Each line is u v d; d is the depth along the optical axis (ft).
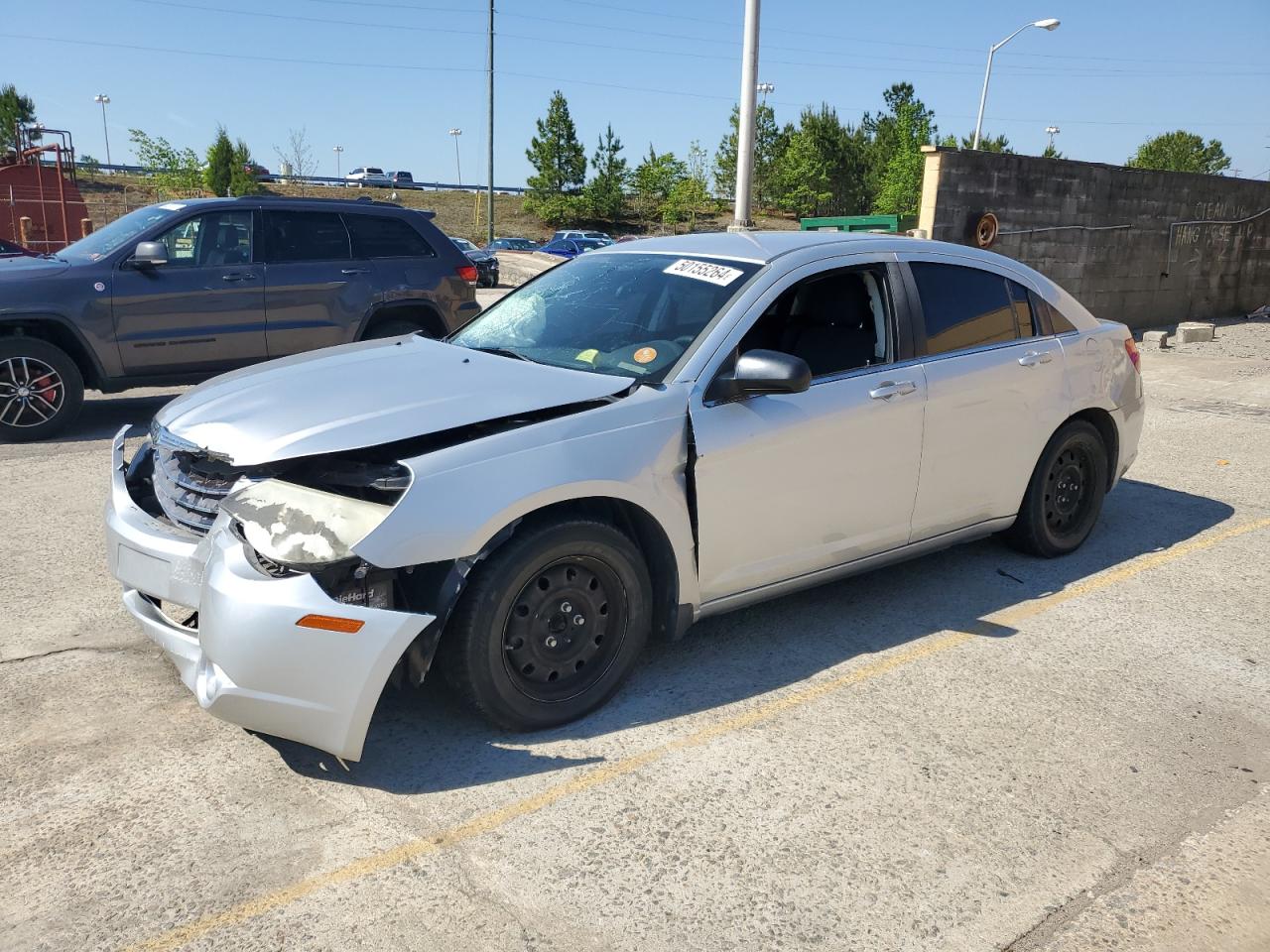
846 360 13.43
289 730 9.53
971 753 10.85
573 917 8.20
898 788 10.14
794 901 8.43
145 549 10.82
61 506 19.49
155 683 12.13
